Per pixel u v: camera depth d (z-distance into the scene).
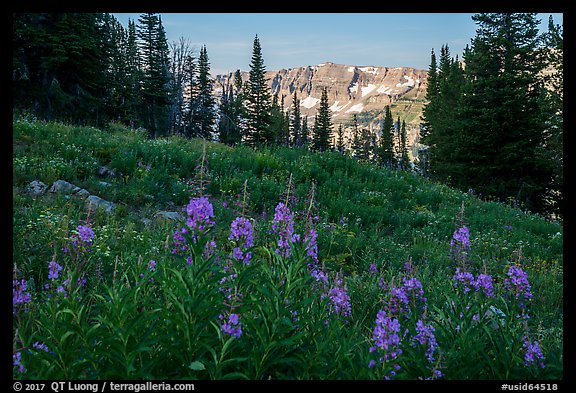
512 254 9.14
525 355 2.95
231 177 12.10
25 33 21.78
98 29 31.25
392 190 14.87
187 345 2.61
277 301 2.72
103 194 9.60
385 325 2.65
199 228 2.79
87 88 26.48
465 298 3.33
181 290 2.61
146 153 12.49
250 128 51.12
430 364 2.80
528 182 26.89
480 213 14.49
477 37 30.38
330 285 3.83
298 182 13.02
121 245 6.66
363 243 8.82
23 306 3.17
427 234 10.77
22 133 12.64
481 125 27.42
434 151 43.12
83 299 3.46
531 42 28.55
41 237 5.96
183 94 49.94
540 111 27.55
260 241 6.24
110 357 2.42
